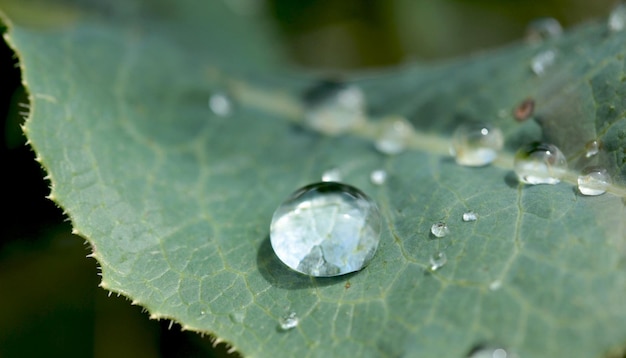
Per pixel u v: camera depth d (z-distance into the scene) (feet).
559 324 0.21
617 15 0.26
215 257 0.23
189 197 0.25
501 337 0.21
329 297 0.22
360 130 0.28
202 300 0.22
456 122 0.26
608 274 0.21
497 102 0.26
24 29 0.27
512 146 0.25
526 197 0.23
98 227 0.23
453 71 0.28
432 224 0.23
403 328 0.22
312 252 0.23
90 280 0.27
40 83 0.25
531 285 0.21
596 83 0.24
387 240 0.23
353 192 0.24
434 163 0.25
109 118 0.26
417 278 0.22
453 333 0.21
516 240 0.22
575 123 0.24
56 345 0.27
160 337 0.27
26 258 0.27
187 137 0.27
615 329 0.21
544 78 0.26
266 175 0.26
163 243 0.23
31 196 0.27
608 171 0.23
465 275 0.22
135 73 0.28
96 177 0.24
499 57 0.27
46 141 0.24
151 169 0.25
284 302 0.22
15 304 0.27
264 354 0.22
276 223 0.23
